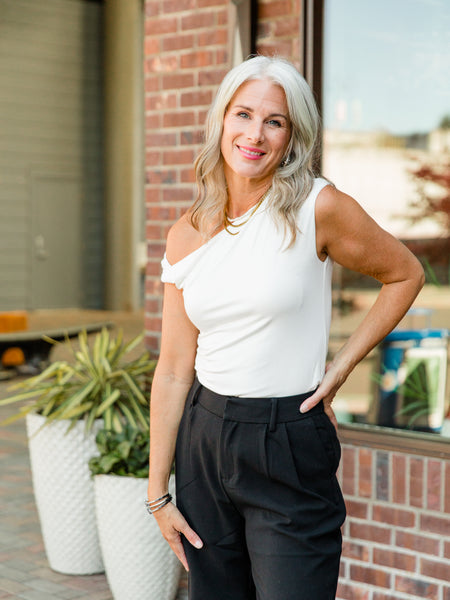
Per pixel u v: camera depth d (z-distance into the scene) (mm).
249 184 2109
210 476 2162
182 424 2221
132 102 15320
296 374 2088
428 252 4113
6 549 4430
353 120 4004
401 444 3561
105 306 15742
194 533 2223
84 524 4039
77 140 15523
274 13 3852
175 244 2193
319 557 2090
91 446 3980
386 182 4121
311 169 2100
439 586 3412
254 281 2059
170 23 4211
